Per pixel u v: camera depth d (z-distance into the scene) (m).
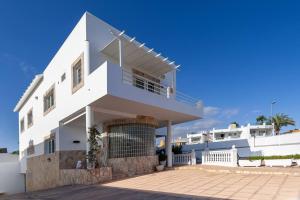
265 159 16.77
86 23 14.03
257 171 13.48
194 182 11.25
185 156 19.61
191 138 51.94
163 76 20.23
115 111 15.09
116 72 12.15
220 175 13.35
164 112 16.58
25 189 26.05
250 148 22.48
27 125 26.03
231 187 9.55
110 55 15.31
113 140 16.56
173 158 20.27
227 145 24.39
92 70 13.91
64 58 16.61
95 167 12.71
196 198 7.91
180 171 16.25
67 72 15.98
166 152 19.50
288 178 11.30
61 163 16.23
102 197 8.81
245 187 9.40
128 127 16.38
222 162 17.42
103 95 11.69
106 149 16.81
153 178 13.25
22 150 27.69
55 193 10.29
